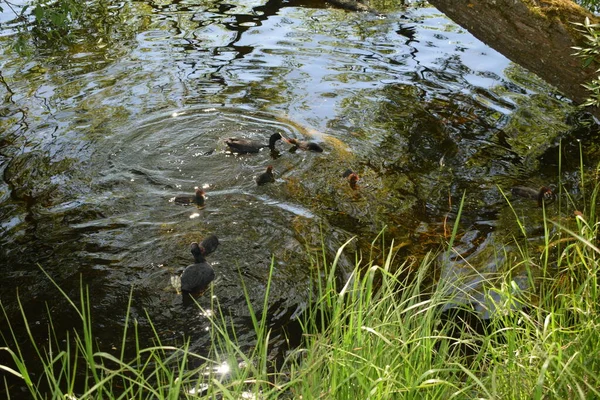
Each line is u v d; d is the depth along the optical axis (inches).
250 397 136.8
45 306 167.2
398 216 193.3
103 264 177.8
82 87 249.4
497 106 240.4
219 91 248.5
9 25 291.6
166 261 179.0
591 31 186.4
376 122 232.1
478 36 221.3
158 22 299.7
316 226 189.5
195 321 163.8
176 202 197.3
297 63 266.5
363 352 129.4
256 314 165.2
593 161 213.0
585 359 127.4
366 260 179.2
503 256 179.3
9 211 193.9
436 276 174.4
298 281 172.9
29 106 238.1
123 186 203.9
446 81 255.0
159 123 230.1
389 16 307.3
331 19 303.6
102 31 290.4
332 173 209.5
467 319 162.1
